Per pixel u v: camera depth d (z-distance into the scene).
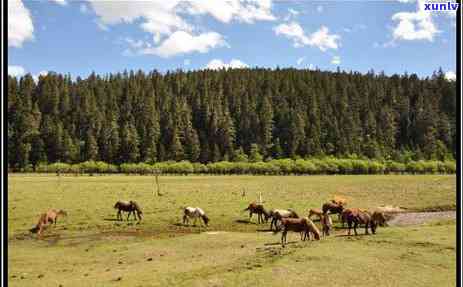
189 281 17.34
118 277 19.02
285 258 20.02
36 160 133.88
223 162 124.19
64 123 156.88
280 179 88.12
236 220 38.22
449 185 71.75
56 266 22.42
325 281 16.75
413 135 179.38
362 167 125.94
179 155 144.38
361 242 23.67
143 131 151.38
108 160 140.62
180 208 42.66
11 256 24.94
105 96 180.62
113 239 30.12
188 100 187.12
